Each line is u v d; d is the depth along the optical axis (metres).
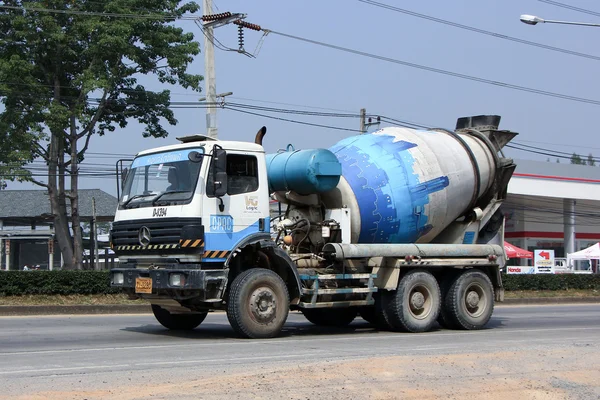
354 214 14.09
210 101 22.95
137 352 10.37
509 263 49.72
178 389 7.23
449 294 15.06
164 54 29.67
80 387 7.41
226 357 9.86
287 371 8.18
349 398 7.10
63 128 29.03
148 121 31.88
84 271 21.00
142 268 12.38
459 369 8.62
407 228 14.73
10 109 28.17
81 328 14.36
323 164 13.50
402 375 8.14
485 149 16.31
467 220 16.06
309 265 13.63
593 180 47.50
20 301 19.36
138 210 12.41
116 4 28.75
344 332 14.39
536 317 19.83
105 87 27.80
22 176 29.33
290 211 14.41
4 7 27.38
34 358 9.68
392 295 14.19
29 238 42.22
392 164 14.77
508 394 7.59
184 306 12.51
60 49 29.00
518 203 49.00
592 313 22.03
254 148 12.60
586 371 8.88
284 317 12.52
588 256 41.19
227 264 11.99
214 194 11.84
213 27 23.05
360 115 33.09
